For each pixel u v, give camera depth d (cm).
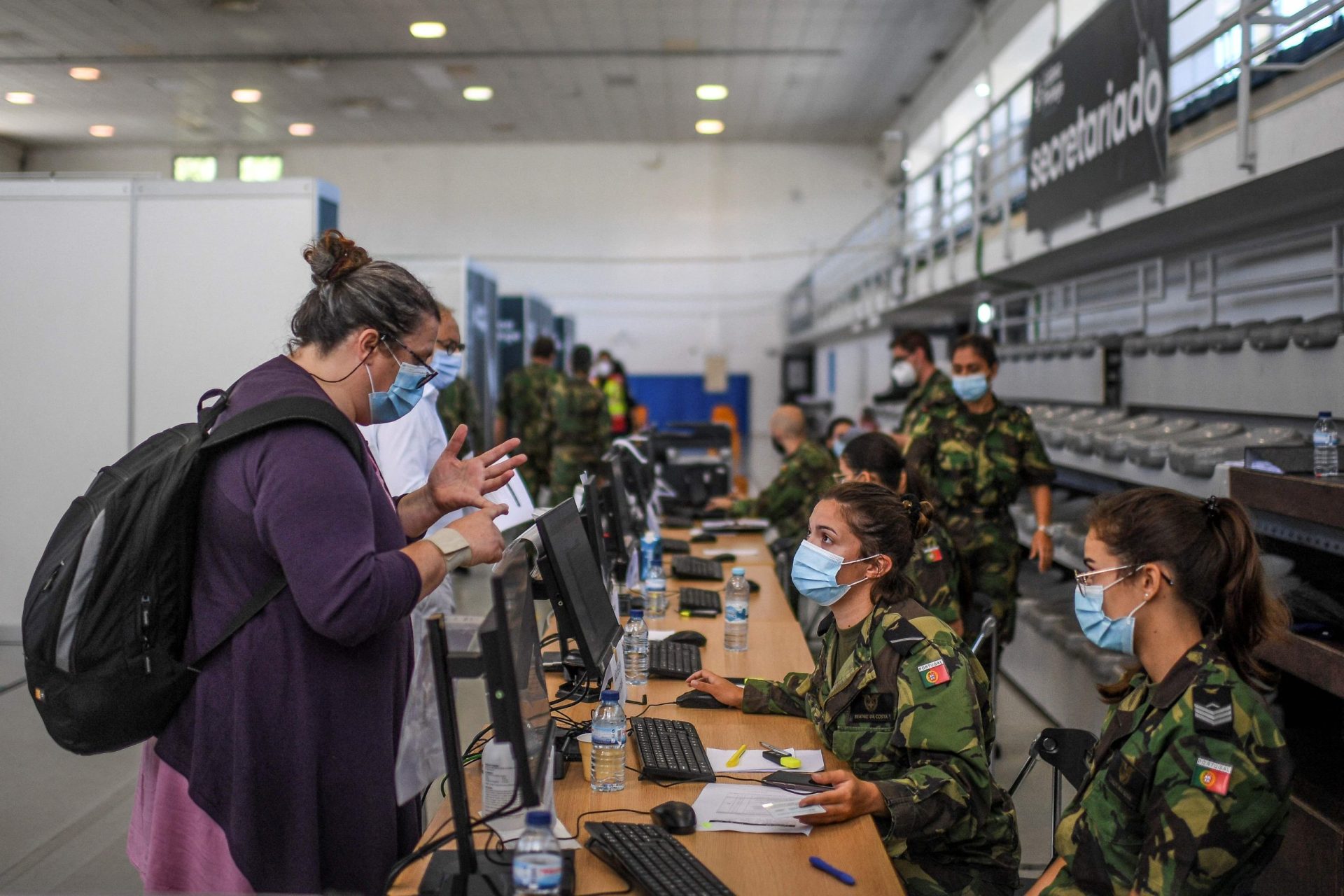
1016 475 434
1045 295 830
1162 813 151
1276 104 353
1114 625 165
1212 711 152
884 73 1402
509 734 153
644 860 164
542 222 1866
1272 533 291
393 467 323
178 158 1709
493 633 152
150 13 1036
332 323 179
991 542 434
